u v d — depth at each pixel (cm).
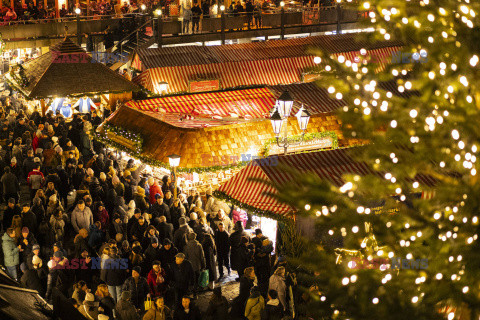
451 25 683
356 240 698
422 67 691
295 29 3469
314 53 719
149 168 2295
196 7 3297
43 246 1728
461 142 654
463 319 714
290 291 1388
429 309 659
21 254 1644
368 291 666
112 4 3966
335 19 3538
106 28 3403
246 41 3597
